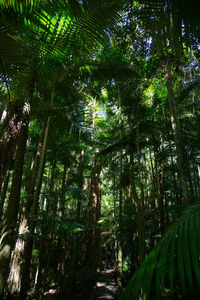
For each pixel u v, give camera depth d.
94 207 9.02
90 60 3.49
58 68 2.76
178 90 6.16
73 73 3.67
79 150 8.00
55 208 5.10
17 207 2.08
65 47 2.23
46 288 7.30
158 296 0.56
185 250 0.65
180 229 0.77
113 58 4.85
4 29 1.91
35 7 1.96
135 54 4.48
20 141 2.25
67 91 4.18
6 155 2.38
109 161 8.09
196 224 0.75
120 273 6.16
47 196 5.17
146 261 0.71
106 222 7.98
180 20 1.02
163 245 0.74
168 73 4.79
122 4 1.75
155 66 4.71
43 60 2.35
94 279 7.11
